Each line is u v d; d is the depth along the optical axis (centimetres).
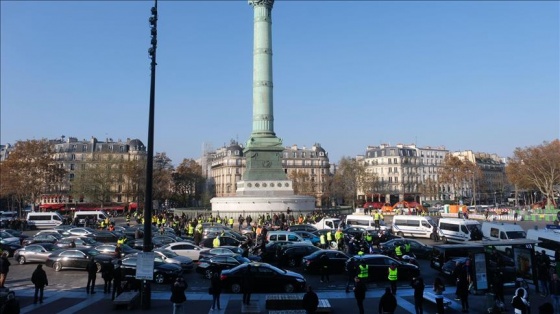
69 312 2155
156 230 5288
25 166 9888
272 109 7288
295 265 3497
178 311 1905
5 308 1669
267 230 4766
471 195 18200
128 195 12669
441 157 19525
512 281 2675
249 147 7106
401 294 2597
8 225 7269
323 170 17475
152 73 2195
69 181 13962
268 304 2130
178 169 14838
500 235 4150
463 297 2177
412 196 17850
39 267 2362
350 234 4541
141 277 2141
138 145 15888
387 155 18138
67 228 5653
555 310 2169
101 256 3291
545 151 11412
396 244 3897
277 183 7125
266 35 7262
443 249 2811
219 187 17525
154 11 2216
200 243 4347
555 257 2959
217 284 2219
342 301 2433
